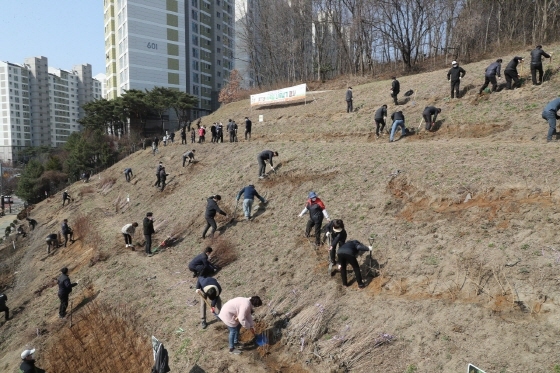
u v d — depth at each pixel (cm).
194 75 6581
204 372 705
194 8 6525
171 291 1057
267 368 695
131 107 4706
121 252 1478
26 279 1745
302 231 1102
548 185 823
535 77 1468
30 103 10681
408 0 3148
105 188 2844
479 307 645
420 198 985
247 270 1036
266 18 4906
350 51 3994
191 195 1769
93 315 1098
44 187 4534
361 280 802
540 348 550
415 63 3344
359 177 1223
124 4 5397
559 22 2759
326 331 732
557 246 680
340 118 2173
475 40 3356
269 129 2608
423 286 738
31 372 833
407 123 1712
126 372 815
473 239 780
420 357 609
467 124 1482
